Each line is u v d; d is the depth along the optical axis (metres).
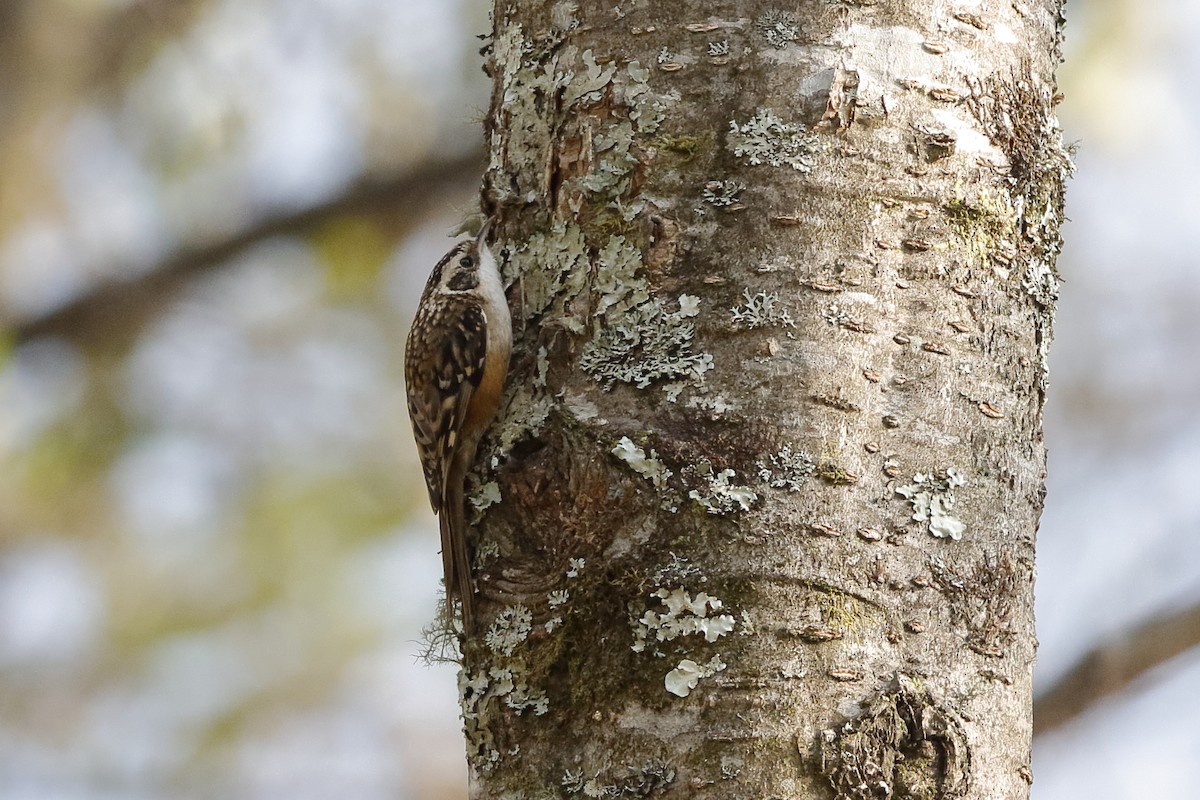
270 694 14.12
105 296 16.27
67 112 16.27
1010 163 6.27
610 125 6.32
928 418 5.93
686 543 5.78
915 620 5.75
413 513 14.55
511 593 6.16
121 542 14.90
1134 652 11.23
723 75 6.16
